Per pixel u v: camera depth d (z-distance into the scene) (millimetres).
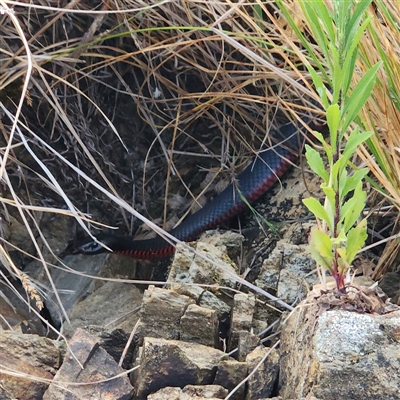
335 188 1978
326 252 1977
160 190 4793
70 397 2203
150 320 2602
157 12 4008
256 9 3486
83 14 4207
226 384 2309
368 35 2531
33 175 4281
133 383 2393
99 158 4512
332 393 1854
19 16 3979
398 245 3043
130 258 4273
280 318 2801
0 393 2227
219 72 4016
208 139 4777
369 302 2049
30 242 4172
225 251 3455
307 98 4109
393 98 2660
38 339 2451
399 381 1846
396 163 2625
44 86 4125
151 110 4715
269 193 4324
